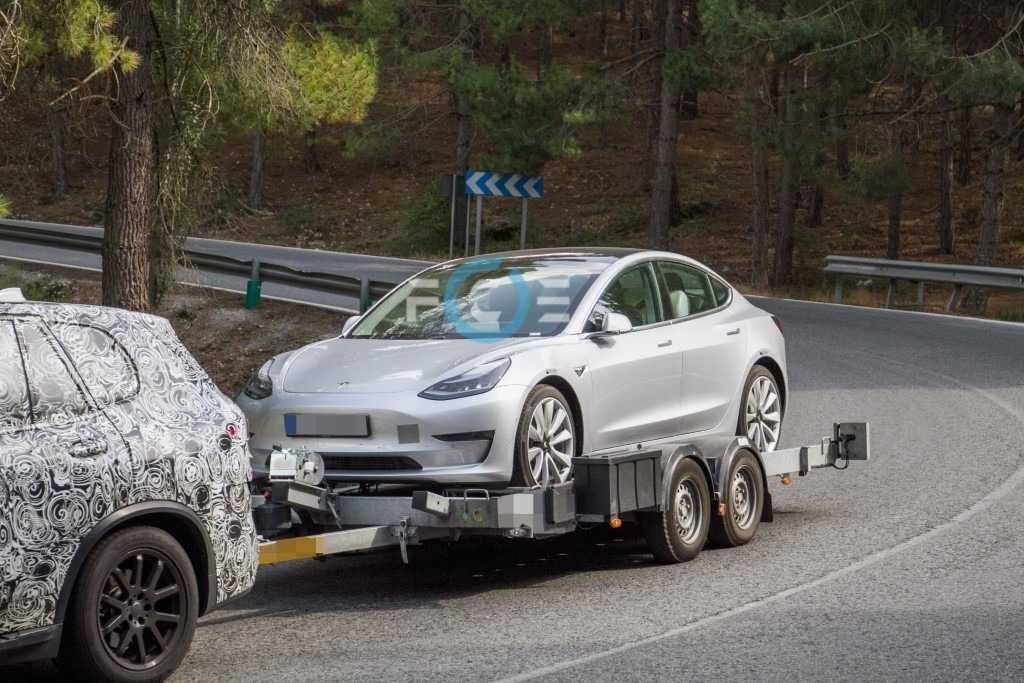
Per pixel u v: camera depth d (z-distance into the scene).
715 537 10.84
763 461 11.53
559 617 8.65
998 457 14.41
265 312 27.53
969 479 13.27
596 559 10.68
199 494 7.34
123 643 6.90
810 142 38.31
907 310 32.62
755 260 43.62
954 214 61.00
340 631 8.39
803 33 33.62
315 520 9.45
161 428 7.25
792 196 50.22
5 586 6.34
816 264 55.81
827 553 10.41
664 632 8.16
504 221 61.44
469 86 39.31
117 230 20.11
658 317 11.59
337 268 40.53
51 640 6.56
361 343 10.84
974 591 9.02
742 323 12.56
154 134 22.27
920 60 34.00
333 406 9.65
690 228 61.12
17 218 62.78
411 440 9.47
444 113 60.25
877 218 61.38
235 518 7.62
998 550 10.25
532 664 7.46
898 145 39.12
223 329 26.62
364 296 25.52
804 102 38.56
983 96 34.38
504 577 10.10
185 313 27.36
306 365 10.41
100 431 6.92
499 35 40.97
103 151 72.56
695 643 7.88
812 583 9.42
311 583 10.07
